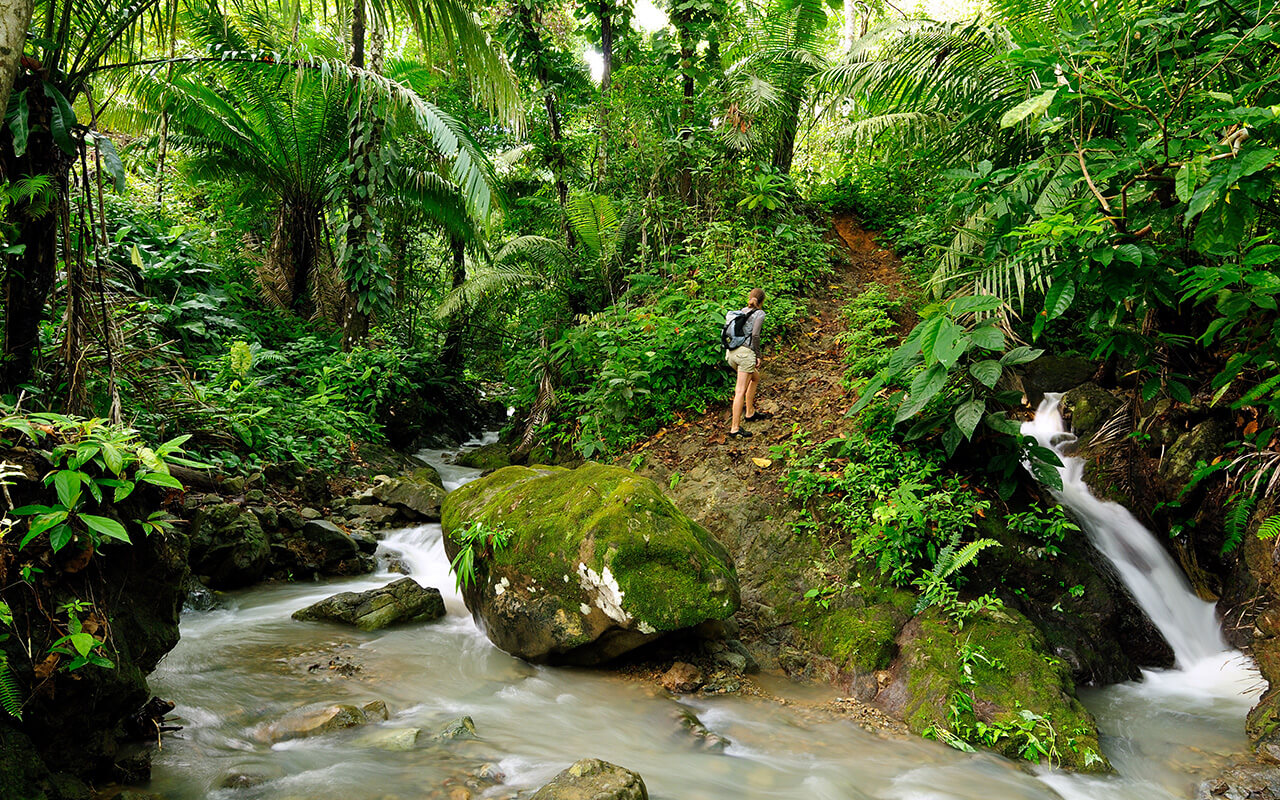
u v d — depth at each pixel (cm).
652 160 1170
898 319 988
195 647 486
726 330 775
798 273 1071
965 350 569
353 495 837
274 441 819
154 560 334
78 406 391
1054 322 851
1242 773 382
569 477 548
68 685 270
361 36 1035
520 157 1432
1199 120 396
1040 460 584
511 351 1377
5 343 399
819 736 419
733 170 1188
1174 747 424
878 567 556
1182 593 592
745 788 357
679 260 1101
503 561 513
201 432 726
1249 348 535
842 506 602
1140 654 541
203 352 966
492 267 1119
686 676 475
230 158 1253
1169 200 460
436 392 1361
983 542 509
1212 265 491
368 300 1107
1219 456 580
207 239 1298
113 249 892
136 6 482
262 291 1245
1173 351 612
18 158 389
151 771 327
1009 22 743
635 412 862
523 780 341
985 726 413
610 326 948
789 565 594
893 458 628
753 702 461
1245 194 355
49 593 271
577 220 1045
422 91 1350
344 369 1058
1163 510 617
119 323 482
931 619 500
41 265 405
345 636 529
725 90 1253
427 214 1366
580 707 443
